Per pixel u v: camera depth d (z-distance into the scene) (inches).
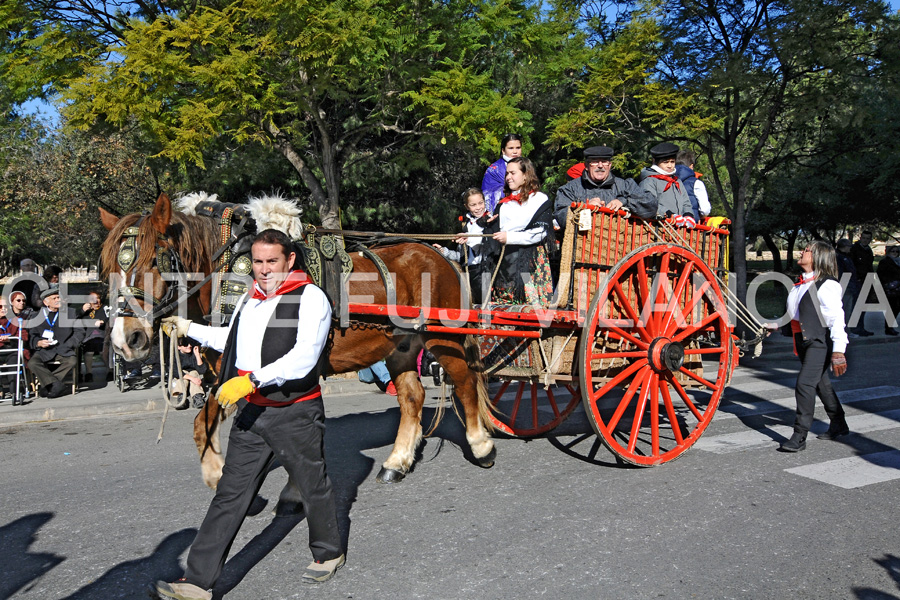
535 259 214.1
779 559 145.5
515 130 404.8
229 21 347.3
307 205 668.7
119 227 156.8
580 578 137.4
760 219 1103.6
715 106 518.9
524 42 428.5
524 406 310.7
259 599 131.8
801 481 197.3
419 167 530.9
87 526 170.7
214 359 165.8
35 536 164.9
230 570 144.9
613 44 502.9
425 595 131.6
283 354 126.0
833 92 497.7
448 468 213.8
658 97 491.5
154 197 735.1
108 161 722.2
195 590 121.9
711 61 496.7
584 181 236.2
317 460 133.1
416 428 205.2
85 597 134.0
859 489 190.4
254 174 568.7
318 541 137.3
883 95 577.0
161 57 332.8
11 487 207.3
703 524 164.7
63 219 845.2
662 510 173.9
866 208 995.9
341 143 480.4
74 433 286.8
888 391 338.3
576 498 183.6
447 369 205.9
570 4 524.7
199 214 178.5
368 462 222.5
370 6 353.4
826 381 243.0
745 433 256.5
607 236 204.7
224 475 127.6
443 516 172.1
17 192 778.8
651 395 212.2
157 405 339.0
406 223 711.1
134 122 469.7
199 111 341.7
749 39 508.7
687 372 217.2
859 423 270.2
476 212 255.0
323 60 351.9
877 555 147.6
